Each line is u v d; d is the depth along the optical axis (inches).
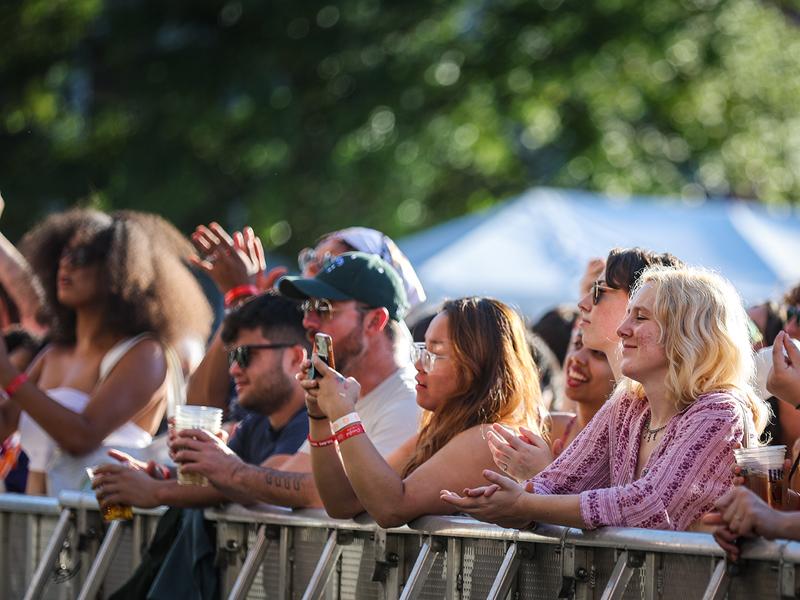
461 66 1881.2
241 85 1711.4
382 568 429.7
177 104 1701.5
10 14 1686.8
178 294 652.7
